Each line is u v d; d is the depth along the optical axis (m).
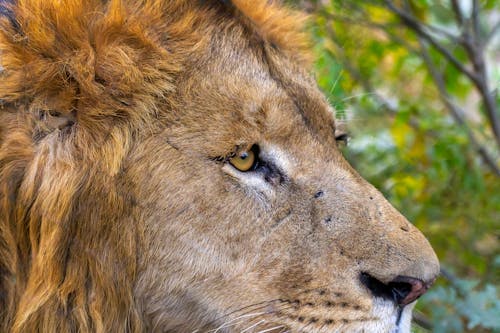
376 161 11.61
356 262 6.72
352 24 11.43
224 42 6.86
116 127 6.53
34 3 6.61
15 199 6.51
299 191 6.83
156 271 6.73
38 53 6.49
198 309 6.84
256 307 6.75
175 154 6.58
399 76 12.50
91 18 6.66
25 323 6.66
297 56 7.86
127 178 6.56
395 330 6.75
